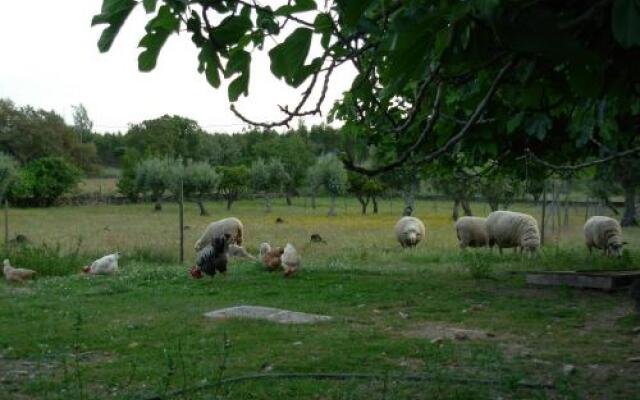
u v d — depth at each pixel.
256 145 96.12
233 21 2.41
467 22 1.80
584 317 10.78
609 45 2.17
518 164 10.44
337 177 67.81
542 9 1.85
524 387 6.75
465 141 6.66
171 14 2.33
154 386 6.92
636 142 7.27
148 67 2.38
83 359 8.28
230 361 7.89
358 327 10.04
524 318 10.76
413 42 1.81
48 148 89.81
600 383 7.05
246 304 12.38
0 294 14.29
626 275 13.58
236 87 2.54
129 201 84.25
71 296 13.77
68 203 79.75
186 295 13.68
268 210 72.31
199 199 66.62
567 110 4.23
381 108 2.88
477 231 25.52
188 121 106.75
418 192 81.88
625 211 46.09
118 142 123.75
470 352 8.26
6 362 8.19
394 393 6.50
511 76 2.98
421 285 14.57
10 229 40.81
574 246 26.34
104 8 2.11
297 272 17.19
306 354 8.22
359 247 28.34
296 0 2.15
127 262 21.34
